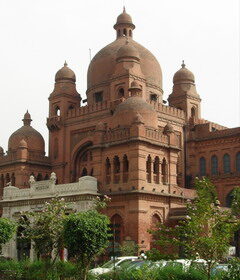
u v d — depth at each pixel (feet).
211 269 52.24
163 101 146.92
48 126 142.51
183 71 148.87
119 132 108.06
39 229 67.77
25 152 137.80
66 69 146.00
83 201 104.94
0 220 78.69
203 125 137.90
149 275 49.98
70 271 63.16
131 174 103.60
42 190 114.73
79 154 135.74
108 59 139.95
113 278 57.98
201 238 45.70
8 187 123.24
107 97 137.18
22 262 69.46
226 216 50.47
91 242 59.72
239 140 130.00
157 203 106.42
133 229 100.89
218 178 132.05
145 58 140.56
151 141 106.73
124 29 150.00
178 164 134.10
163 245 51.26
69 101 142.72
